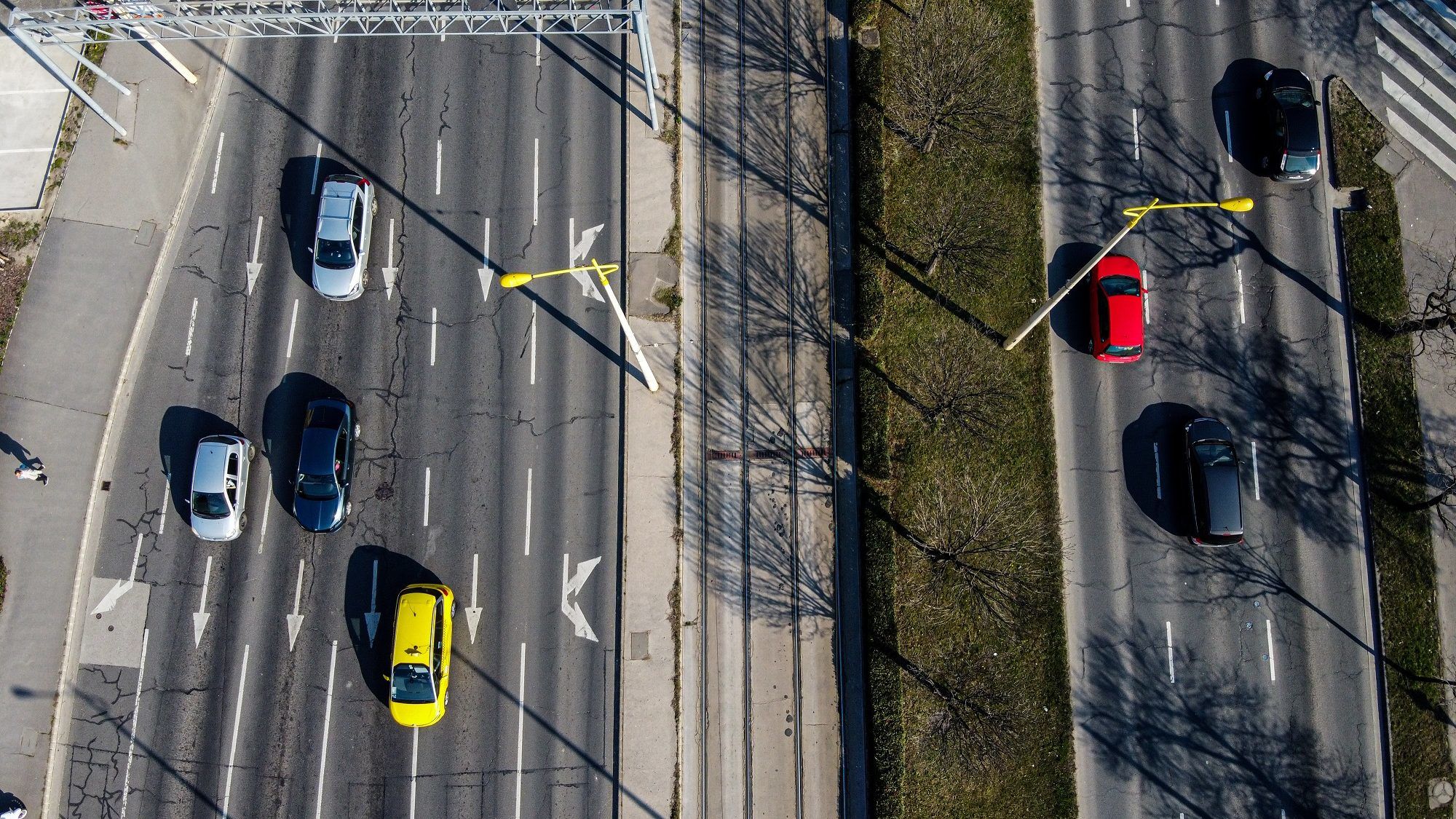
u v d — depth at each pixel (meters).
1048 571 38.09
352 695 37.66
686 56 41.69
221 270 40.28
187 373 39.66
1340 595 38.38
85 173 40.88
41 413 39.25
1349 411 39.53
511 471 39.03
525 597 38.19
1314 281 40.31
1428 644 37.94
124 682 37.72
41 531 38.56
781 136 41.16
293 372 39.66
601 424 39.38
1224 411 39.47
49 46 41.56
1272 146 40.06
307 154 41.12
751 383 39.56
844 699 37.59
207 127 41.31
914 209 40.38
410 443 39.22
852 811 37.09
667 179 40.81
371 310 40.00
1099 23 41.84
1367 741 37.50
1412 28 41.97
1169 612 38.19
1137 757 37.31
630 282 40.16
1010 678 37.50
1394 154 41.09
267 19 34.69
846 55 41.59
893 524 38.22
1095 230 40.41
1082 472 39.03
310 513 37.81
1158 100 41.44
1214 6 41.88
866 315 39.03
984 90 39.28
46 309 39.91
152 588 38.31
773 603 38.22
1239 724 37.53
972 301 39.91
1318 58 41.81
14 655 37.72
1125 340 38.06
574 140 41.19
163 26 36.75
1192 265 40.34
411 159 41.06
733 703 37.59
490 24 41.56
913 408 39.09
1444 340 39.75
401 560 38.47
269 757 37.25
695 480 38.97
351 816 36.97
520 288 40.09
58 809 36.94
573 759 37.22
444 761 37.25
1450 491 37.22
